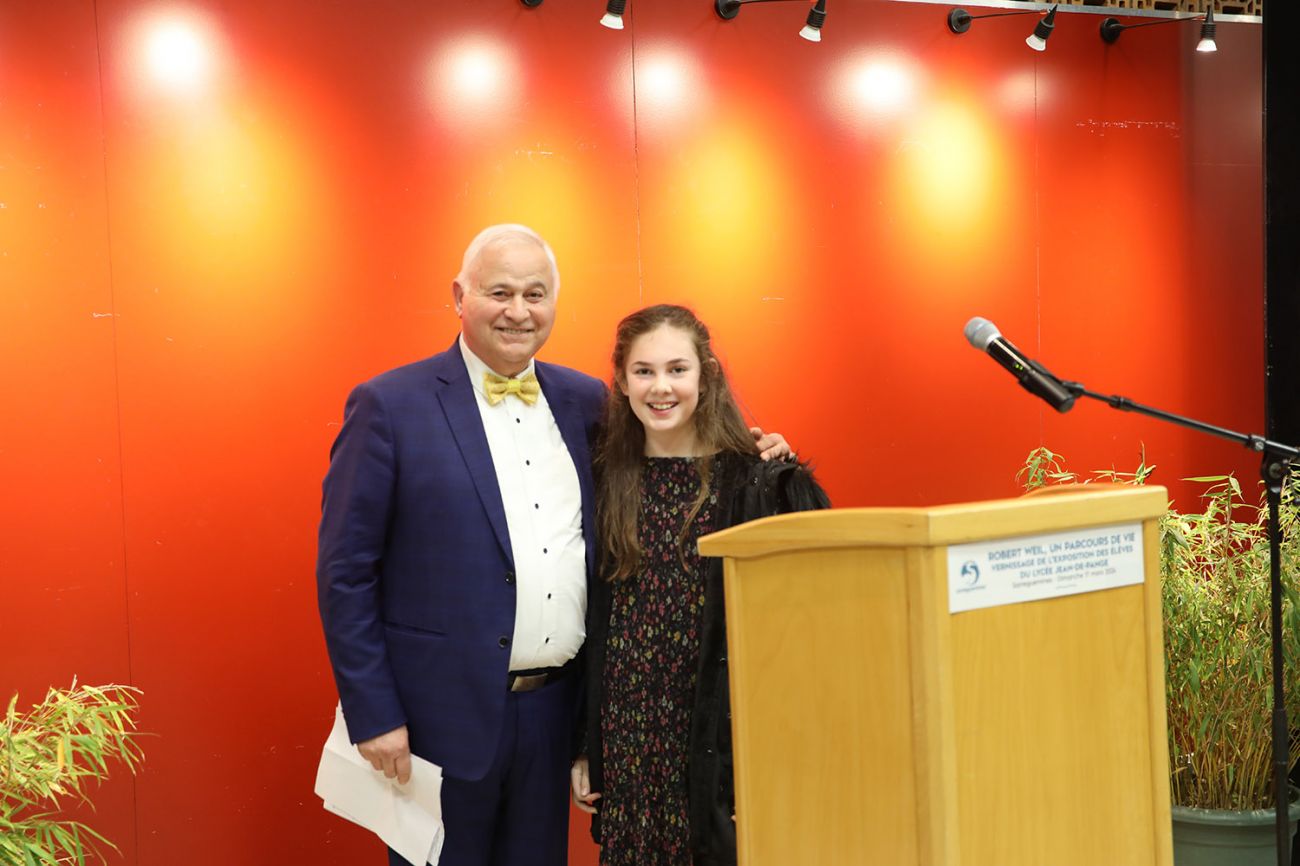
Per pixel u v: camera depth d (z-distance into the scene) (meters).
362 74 3.48
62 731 3.02
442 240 3.57
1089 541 1.42
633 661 2.30
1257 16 4.58
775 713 1.51
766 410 4.00
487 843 2.48
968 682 1.34
